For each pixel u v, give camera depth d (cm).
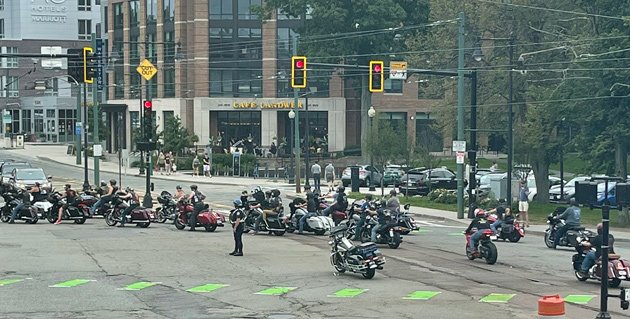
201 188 6950
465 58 6400
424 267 2812
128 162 9131
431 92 6912
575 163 8244
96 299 2162
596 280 2555
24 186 5394
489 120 6084
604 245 1861
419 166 6475
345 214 3853
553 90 5197
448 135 6975
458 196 4850
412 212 5197
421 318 1920
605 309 1848
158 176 8162
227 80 9825
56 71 14188
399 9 8219
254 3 9800
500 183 5397
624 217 4609
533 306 2083
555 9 5778
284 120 10006
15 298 2172
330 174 7200
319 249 3247
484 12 5962
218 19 9794
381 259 2545
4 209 4381
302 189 6831
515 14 5850
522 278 2589
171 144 9050
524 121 5928
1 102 14038
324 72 9394
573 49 5053
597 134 4994
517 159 5612
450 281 2508
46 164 9344
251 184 7425
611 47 4738
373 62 4394
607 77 4766
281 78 9075
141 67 6669
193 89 9919
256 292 2278
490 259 2906
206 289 2322
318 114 9919
